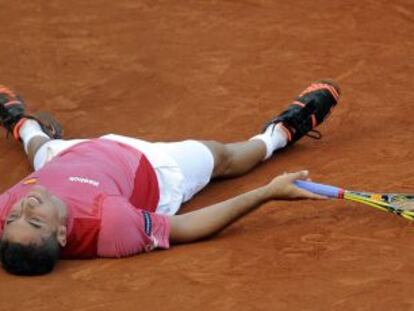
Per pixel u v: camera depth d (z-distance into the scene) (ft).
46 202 51.70
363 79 79.41
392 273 51.16
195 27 90.99
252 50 85.66
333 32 88.99
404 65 82.07
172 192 59.31
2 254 51.60
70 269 52.70
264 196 55.83
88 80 80.74
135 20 92.94
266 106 74.95
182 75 80.94
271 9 94.73
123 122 73.46
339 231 56.08
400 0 96.07
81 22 92.73
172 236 54.85
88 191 54.13
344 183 62.44
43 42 88.43
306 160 66.23
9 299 49.55
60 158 57.72
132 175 57.57
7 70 82.94
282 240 55.21
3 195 54.60
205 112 74.43
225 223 55.26
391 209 56.34
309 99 67.05
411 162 65.21
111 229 53.06
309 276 51.08
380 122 72.02
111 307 48.67
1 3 97.14
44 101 77.15
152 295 49.67
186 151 60.49
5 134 71.20
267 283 50.49
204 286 50.37
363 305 48.42
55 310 48.57
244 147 64.23
